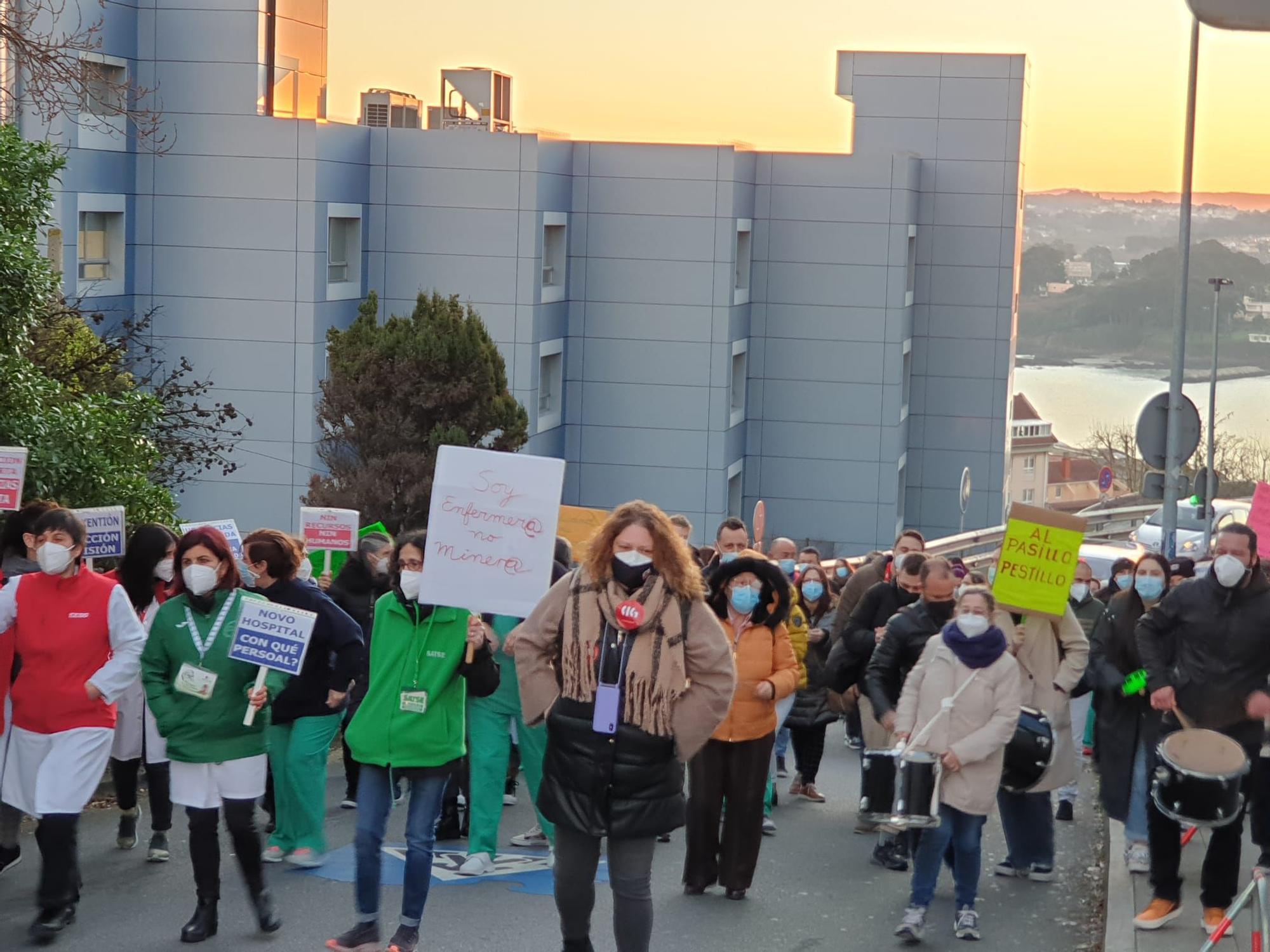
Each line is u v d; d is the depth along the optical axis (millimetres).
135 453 13984
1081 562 12883
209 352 45031
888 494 55344
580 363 51438
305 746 9484
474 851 9586
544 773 6449
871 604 11031
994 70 58781
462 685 7910
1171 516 21531
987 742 8508
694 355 51062
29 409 12602
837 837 11227
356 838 7762
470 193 47406
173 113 44625
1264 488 15273
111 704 8172
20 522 9367
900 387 54969
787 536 55812
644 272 50969
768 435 55688
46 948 7848
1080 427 134625
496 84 51531
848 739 14695
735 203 50812
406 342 30484
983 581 9969
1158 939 8297
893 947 8523
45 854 7934
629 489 51656
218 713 7902
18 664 8281
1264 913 6465
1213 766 7910
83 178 42281
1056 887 9898
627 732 6262
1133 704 10023
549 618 6410
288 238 44656
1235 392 112062
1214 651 8812
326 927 8320
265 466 45000
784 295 55125
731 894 9383
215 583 7828
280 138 44469
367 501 30031
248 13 44156
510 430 31250
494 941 8242
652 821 6320
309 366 44719
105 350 18469
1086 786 13641
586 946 6672
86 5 41625
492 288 47625
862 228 54500
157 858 9477
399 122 49750
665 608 6266
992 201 59250
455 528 7758
